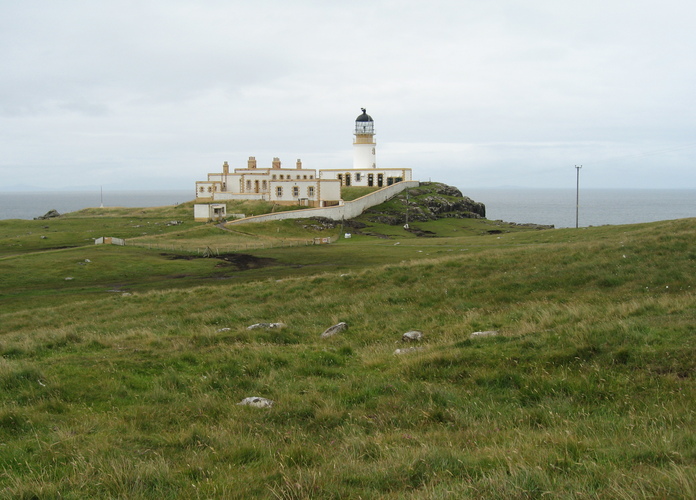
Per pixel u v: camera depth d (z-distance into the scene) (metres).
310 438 9.75
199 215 94.38
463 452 8.51
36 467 8.45
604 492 6.55
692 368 11.51
